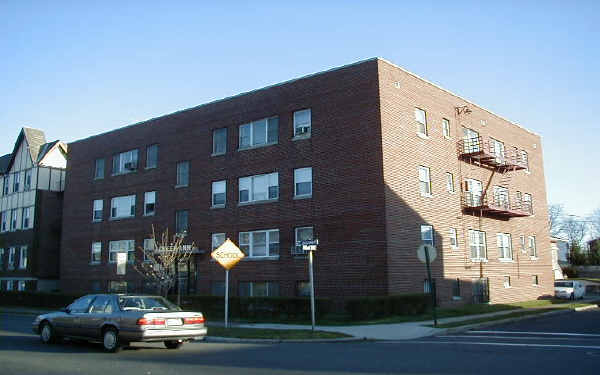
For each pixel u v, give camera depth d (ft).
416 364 36.63
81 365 37.68
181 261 98.32
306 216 87.86
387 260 78.07
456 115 101.55
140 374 33.71
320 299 71.15
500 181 112.78
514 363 36.58
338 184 84.94
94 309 47.70
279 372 33.88
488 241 104.42
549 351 42.60
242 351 45.01
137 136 119.03
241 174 98.02
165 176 111.24
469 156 100.78
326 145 87.30
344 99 86.38
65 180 135.44
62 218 137.28
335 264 83.41
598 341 49.32
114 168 123.65
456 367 35.17
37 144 154.30
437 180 92.63
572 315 82.17
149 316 44.24
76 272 127.34
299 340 52.70
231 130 101.35
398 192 82.64
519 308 90.89
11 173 158.81
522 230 118.73
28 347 48.39
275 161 93.45
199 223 103.14
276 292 89.92
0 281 153.07
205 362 38.73
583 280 189.16
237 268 95.91
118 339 44.60
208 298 82.28
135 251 114.01
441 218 91.81
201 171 104.73
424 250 63.10
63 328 49.19
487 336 55.16
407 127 87.56
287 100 93.61
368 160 82.12
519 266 114.21
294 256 88.22
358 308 68.59
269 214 92.84
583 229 302.86
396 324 64.75
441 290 88.69
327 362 37.99
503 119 118.73
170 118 112.88
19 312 102.27
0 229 158.20
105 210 123.24
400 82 87.61
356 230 81.82
